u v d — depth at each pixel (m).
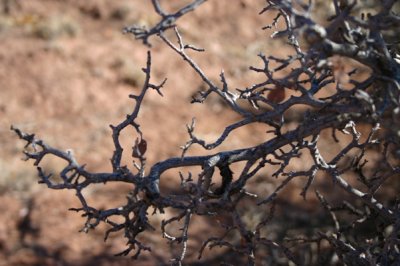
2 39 10.65
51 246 6.77
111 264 6.48
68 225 7.07
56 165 7.94
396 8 5.95
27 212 7.23
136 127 2.26
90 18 11.67
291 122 8.70
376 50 1.89
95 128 9.05
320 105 2.00
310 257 5.01
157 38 11.19
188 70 10.48
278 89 2.35
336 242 2.61
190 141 2.21
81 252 6.69
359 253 2.53
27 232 6.98
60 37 10.80
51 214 7.22
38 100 9.55
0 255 6.66
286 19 2.30
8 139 8.59
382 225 2.71
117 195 7.55
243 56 10.97
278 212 6.78
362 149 2.46
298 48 2.25
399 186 6.13
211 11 12.16
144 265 6.39
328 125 2.08
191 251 6.48
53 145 8.56
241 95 2.28
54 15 11.53
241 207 6.98
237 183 2.28
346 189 2.42
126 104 9.67
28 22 11.27
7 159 8.08
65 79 9.92
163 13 1.82
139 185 2.14
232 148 8.66
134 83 10.01
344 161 7.54
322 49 1.79
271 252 5.32
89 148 8.56
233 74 10.51
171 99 9.87
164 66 10.52
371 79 1.93
